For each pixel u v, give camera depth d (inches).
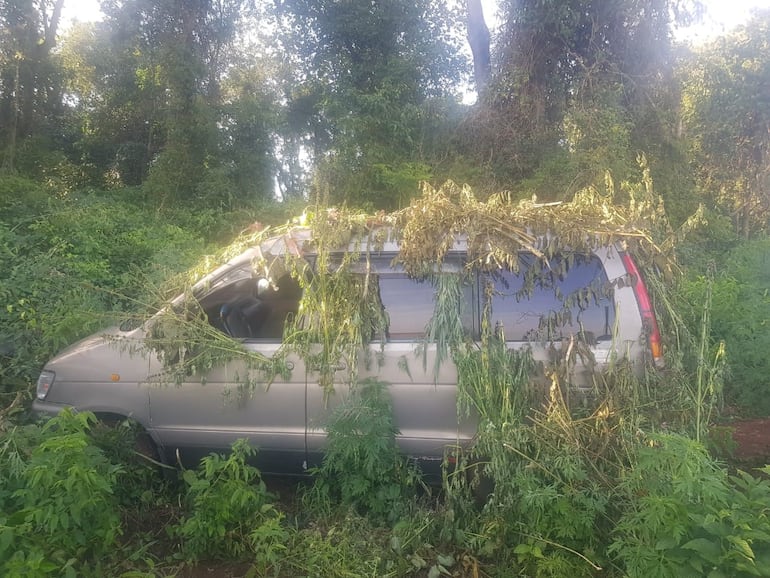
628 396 150.8
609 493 138.9
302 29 664.4
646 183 182.5
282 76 713.0
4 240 311.1
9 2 704.4
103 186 779.4
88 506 128.0
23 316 234.8
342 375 167.0
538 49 542.9
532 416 155.2
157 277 270.4
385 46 638.5
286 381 169.9
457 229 166.9
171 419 177.2
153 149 763.4
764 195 678.5
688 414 154.0
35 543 122.8
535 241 161.3
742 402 242.8
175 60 617.3
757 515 111.3
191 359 170.7
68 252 322.7
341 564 140.3
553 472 143.2
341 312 167.0
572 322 161.6
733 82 648.4
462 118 564.1
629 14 520.1
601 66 531.2
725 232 514.3
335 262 173.3
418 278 168.9
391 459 159.5
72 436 129.0
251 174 619.2
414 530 149.7
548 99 551.8
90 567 136.4
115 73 784.9
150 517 165.6
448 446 163.0
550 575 131.5
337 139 573.9
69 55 845.8
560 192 463.2
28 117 749.3
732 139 666.8
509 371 155.1
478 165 536.1
